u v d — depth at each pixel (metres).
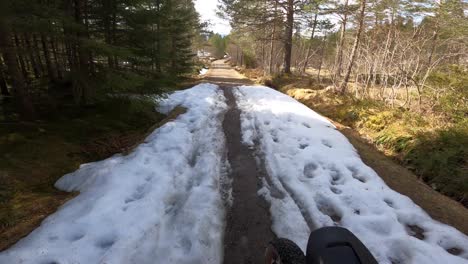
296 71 22.33
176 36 18.64
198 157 5.38
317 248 1.33
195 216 3.44
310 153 5.38
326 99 11.42
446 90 8.02
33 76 13.07
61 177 4.86
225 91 14.30
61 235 3.08
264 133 6.74
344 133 7.49
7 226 3.39
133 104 7.91
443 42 13.24
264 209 3.73
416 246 2.93
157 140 6.10
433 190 4.52
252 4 19.33
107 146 6.37
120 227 3.17
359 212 3.61
